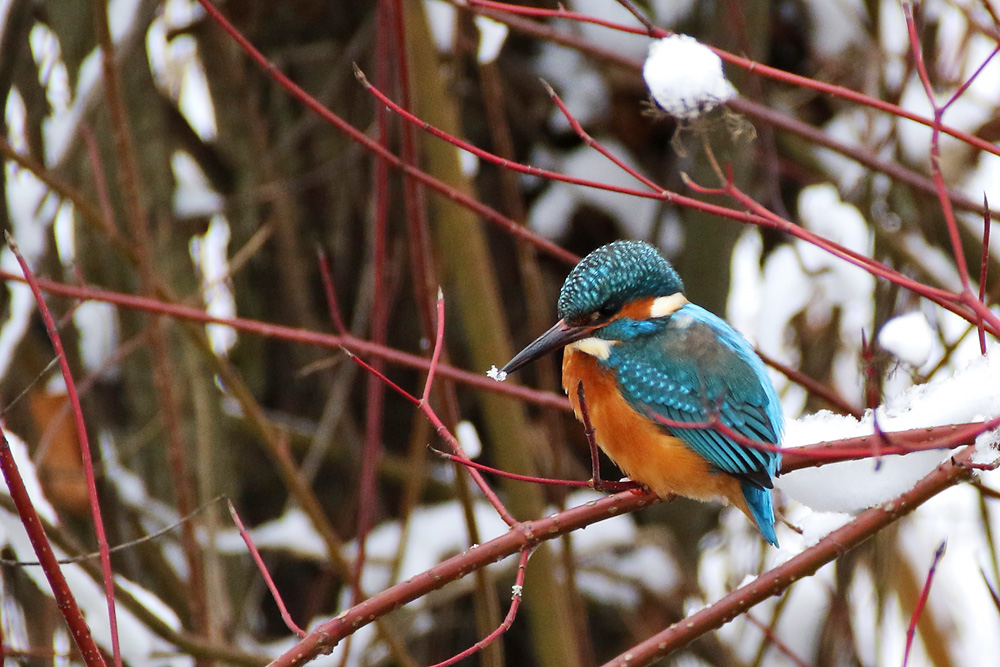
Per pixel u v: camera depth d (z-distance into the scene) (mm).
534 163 11344
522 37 11359
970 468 5605
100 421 10828
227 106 11320
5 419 9430
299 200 11461
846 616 9938
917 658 11922
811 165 11273
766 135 8898
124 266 10375
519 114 11328
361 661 9711
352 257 11477
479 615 8078
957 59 10031
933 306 9367
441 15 9141
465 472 7781
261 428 8359
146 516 10469
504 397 9023
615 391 7160
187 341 10273
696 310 7508
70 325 10000
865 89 10688
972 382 5977
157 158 10516
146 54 10531
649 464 7125
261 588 11586
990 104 10227
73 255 9969
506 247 11492
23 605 8891
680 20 10734
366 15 11344
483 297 8906
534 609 8844
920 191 9898
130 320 10391
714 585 11586
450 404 7488
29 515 4523
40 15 10352
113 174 10242
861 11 11586
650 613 10789
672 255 11188
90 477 4832
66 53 9641
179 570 10719
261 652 10070
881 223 10539
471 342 8984
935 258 10359
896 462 5848
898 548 10297
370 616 5340
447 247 8938
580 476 11359
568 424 11398
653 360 7105
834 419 6398
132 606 7551
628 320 7273
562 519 5609
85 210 8141
